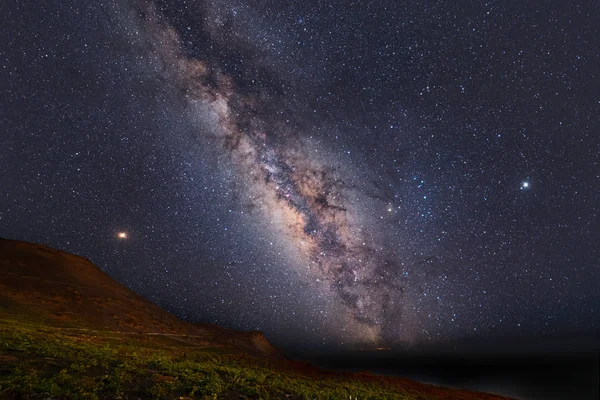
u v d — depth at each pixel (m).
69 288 41.84
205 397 13.70
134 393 12.74
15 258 45.47
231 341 44.12
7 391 10.43
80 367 13.93
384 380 32.56
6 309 31.86
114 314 39.66
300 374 27.73
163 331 40.12
